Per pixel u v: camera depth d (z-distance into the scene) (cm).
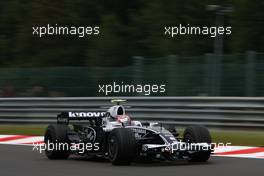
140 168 2895
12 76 6197
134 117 5153
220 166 2969
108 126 3181
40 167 3006
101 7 11819
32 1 11931
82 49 11056
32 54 11294
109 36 10631
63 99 5438
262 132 4559
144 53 10594
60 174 2733
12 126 5550
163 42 9731
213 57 5125
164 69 5328
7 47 11831
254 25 9481
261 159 3306
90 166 3023
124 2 12281
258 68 4953
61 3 11312
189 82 5203
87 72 5816
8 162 3244
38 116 5538
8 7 12356
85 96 5800
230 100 4762
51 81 5994
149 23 10650
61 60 11000
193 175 2639
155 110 5050
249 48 9438
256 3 9538
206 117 4822
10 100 5694
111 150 3025
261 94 4922
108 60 10500
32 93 6059
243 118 4688
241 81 5022
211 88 5094
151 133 3030
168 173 2705
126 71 5594
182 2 10194
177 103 4956
